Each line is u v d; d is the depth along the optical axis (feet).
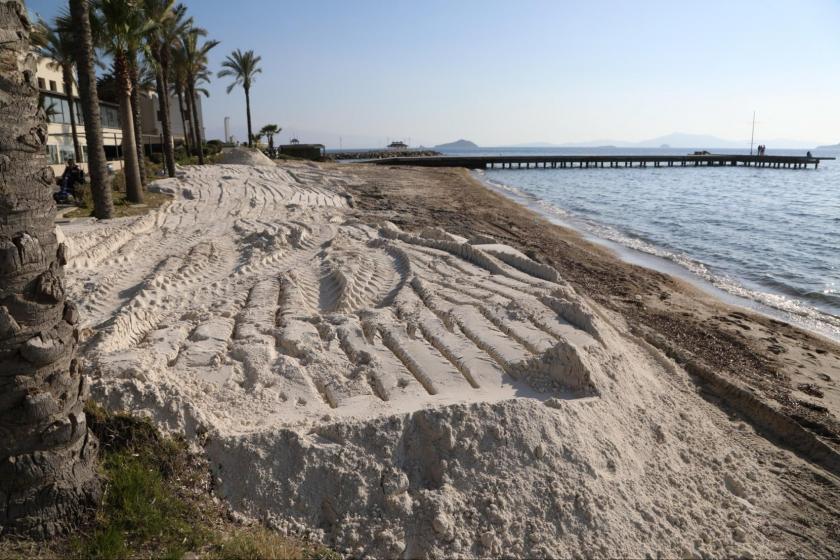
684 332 35.24
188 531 13.37
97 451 13.74
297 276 35.01
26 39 11.89
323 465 15.38
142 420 15.84
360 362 22.03
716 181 189.78
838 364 31.71
